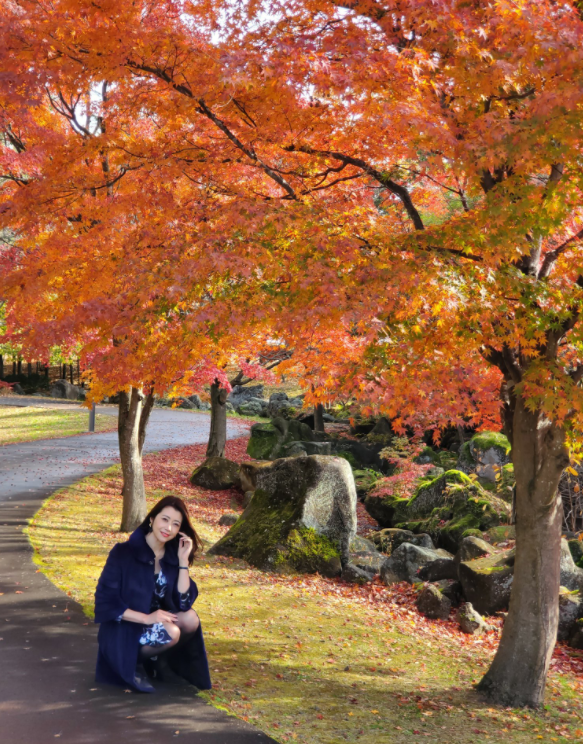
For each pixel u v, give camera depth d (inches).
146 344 248.5
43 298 274.1
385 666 274.7
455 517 541.6
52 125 383.6
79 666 206.4
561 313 227.3
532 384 227.0
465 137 196.5
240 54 190.5
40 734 161.3
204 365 535.2
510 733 215.6
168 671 205.3
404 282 200.2
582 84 174.1
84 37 216.5
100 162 318.7
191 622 191.2
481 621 358.3
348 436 1107.9
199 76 221.5
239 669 241.8
